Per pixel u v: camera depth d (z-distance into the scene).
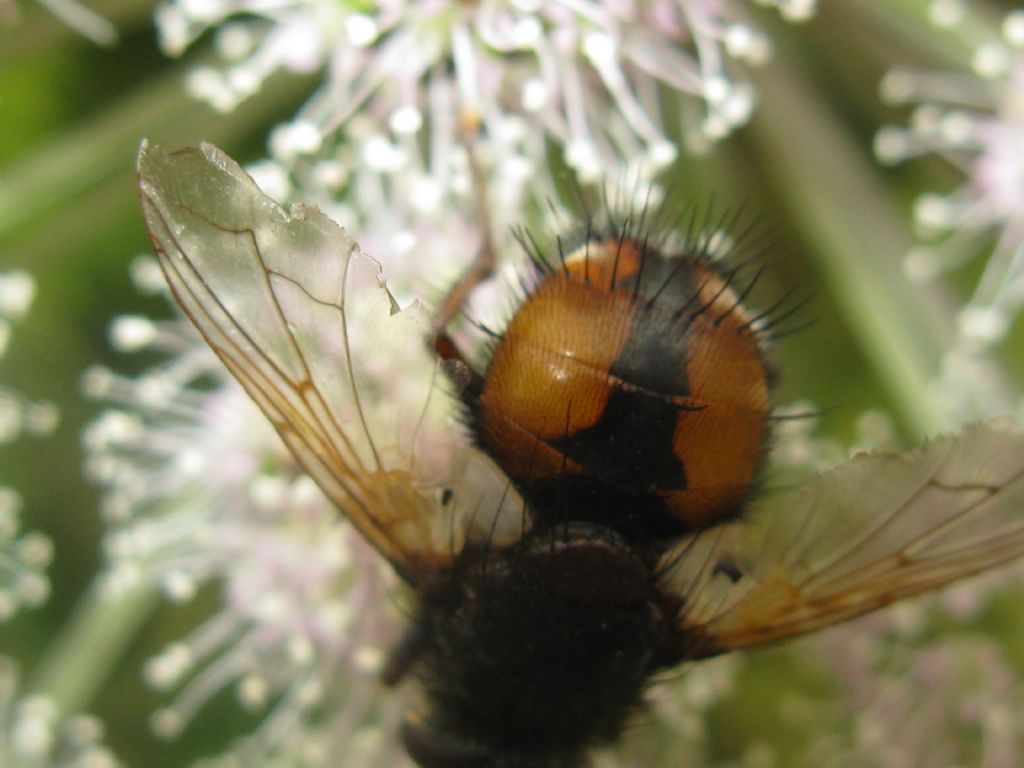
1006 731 0.05
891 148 0.05
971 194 0.05
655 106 0.05
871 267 0.05
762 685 0.05
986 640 0.05
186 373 0.05
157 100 0.05
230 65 0.05
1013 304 0.05
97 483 0.05
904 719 0.05
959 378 0.05
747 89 0.05
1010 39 0.05
